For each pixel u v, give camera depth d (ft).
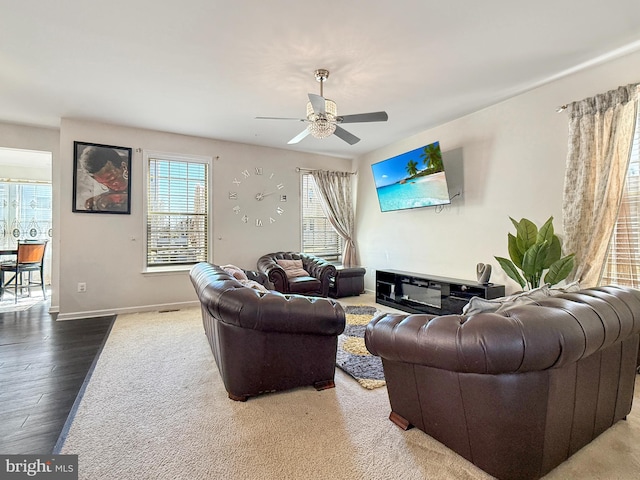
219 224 17.35
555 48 8.88
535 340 4.14
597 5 7.18
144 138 15.52
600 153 9.52
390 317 5.77
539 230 10.41
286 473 4.94
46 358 9.57
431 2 7.04
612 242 9.61
